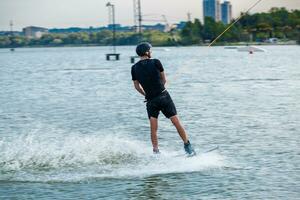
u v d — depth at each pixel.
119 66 122.94
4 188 16.45
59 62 168.00
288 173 17.55
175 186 16.38
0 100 45.03
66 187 16.48
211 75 73.19
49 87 60.28
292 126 26.47
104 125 28.64
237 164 18.78
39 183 16.89
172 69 98.25
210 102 38.62
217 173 17.69
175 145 22.31
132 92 49.94
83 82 68.12
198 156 19.89
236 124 27.59
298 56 159.50
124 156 19.64
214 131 25.59
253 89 48.62
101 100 42.62
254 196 15.27
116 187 16.39
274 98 40.06
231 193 15.59
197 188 16.16
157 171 17.95
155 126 19.78
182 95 44.69
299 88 48.50
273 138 23.42
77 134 25.88
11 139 24.81
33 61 192.25
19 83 69.44
